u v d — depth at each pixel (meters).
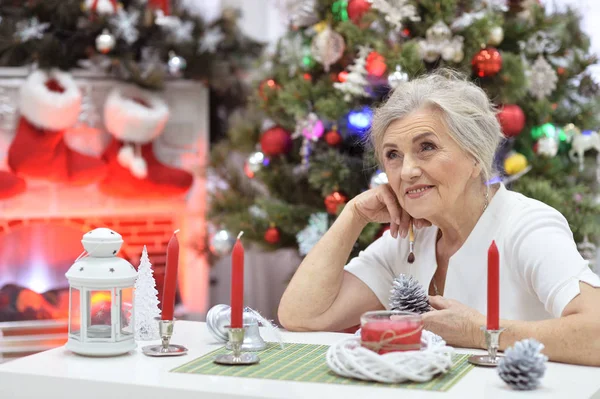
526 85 2.77
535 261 1.46
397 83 2.55
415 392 1.08
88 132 3.46
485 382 1.14
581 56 3.08
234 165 3.38
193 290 3.66
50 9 3.29
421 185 1.49
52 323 3.17
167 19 3.43
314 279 1.65
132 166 3.40
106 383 1.15
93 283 1.27
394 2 2.72
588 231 2.81
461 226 1.58
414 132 1.47
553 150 2.86
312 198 3.07
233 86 3.66
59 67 3.32
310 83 2.89
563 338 1.29
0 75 3.33
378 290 1.71
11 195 3.32
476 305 1.56
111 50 3.36
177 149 3.61
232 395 1.08
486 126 1.52
